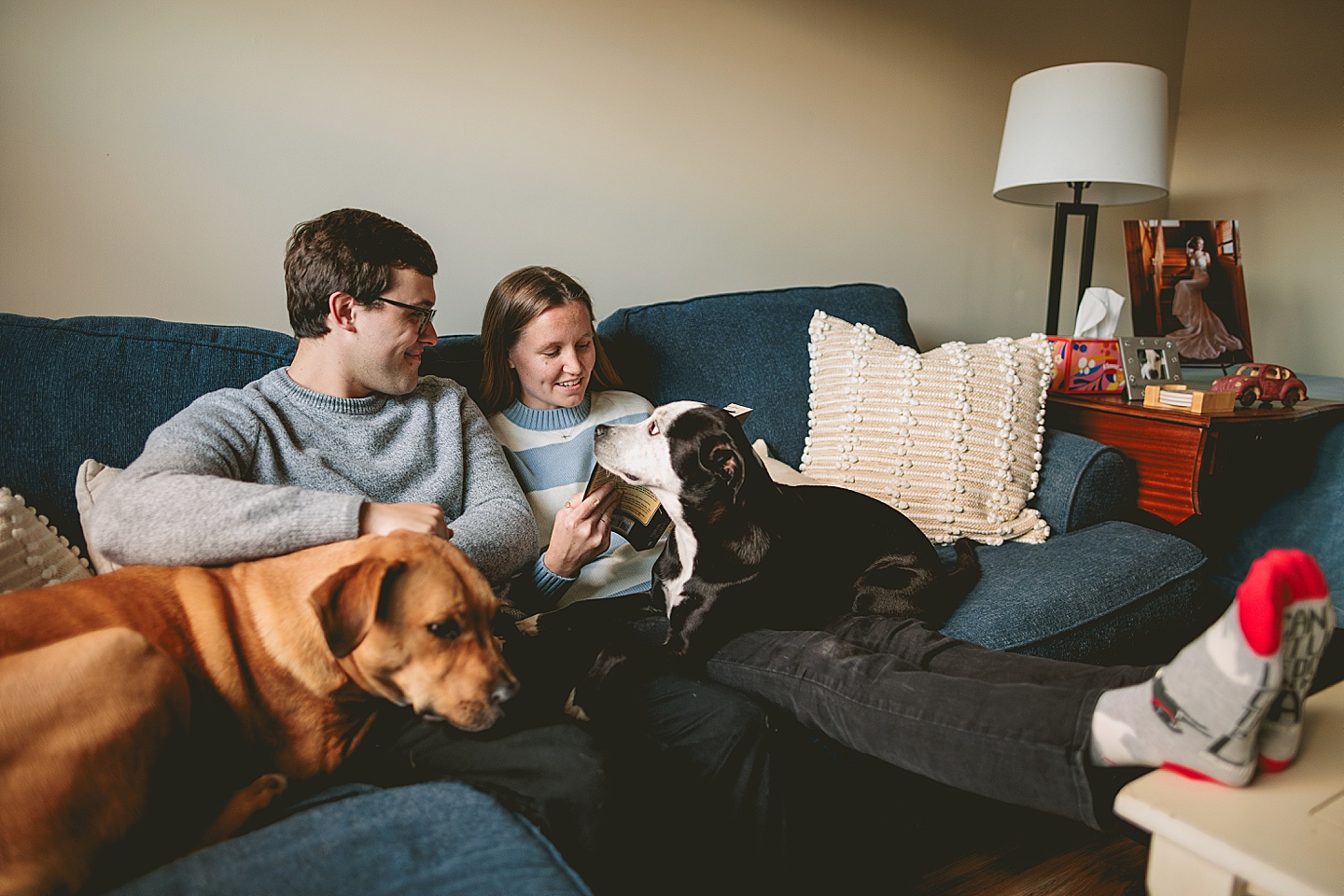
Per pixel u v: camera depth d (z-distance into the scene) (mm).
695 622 1444
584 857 1007
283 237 1891
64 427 1406
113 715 883
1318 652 812
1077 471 2025
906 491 1957
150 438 1314
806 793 1354
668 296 2535
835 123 2795
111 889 866
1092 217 2852
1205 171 3979
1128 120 2482
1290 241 3732
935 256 3207
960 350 2090
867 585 1576
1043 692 1068
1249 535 2801
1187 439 2184
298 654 1080
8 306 1643
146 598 1066
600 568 1701
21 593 1009
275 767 1086
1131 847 1616
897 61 2914
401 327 1416
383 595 1054
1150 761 903
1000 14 3180
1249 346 3029
